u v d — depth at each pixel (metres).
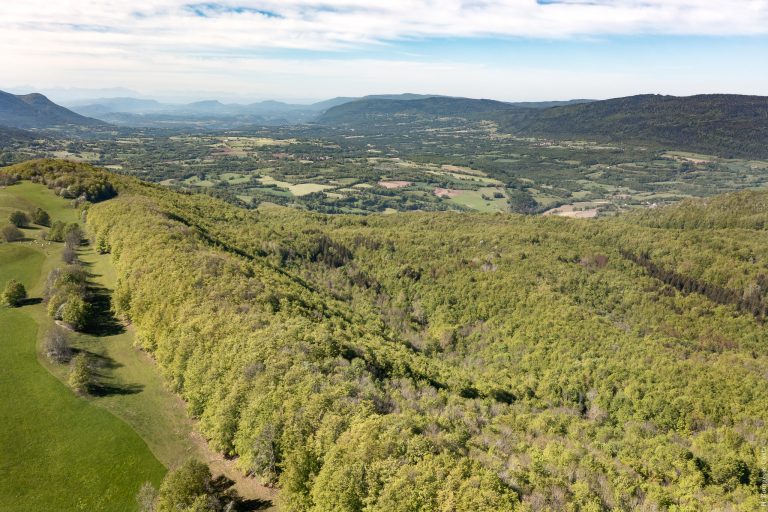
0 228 103.12
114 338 70.25
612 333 101.06
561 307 111.38
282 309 66.81
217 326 58.00
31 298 78.56
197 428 52.19
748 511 41.69
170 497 37.53
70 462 45.69
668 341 104.44
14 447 46.72
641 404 77.38
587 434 61.00
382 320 113.38
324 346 55.50
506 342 105.38
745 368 87.75
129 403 55.34
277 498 40.25
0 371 58.22
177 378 56.62
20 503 40.88
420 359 79.56
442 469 35.12
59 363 61.25
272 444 41.84
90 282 85.12
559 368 91.00
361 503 34.03
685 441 66.25
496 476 35.28
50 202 130.75
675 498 41.19
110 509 41.03
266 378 47.09
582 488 37.34
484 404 63.62
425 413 48.41
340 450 37.59
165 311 64.44
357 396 45.88
